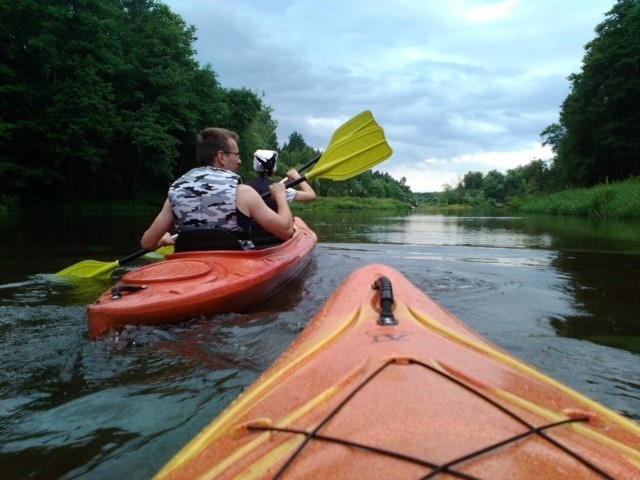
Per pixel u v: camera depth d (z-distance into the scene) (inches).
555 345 90.0
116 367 77.6
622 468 30.8
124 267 181.2
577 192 987.3
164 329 93.4
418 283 147.0
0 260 194.4
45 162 821.9
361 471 27.3
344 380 41.1
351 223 540.1
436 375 40.5
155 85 978.7
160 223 129.3
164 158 982.4
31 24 785.6
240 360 80.2
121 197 992.2
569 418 38.1
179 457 38.9
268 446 33.8
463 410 34.2
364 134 182.4
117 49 905.5
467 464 27.5
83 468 52.3
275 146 2085.4
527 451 30.1
